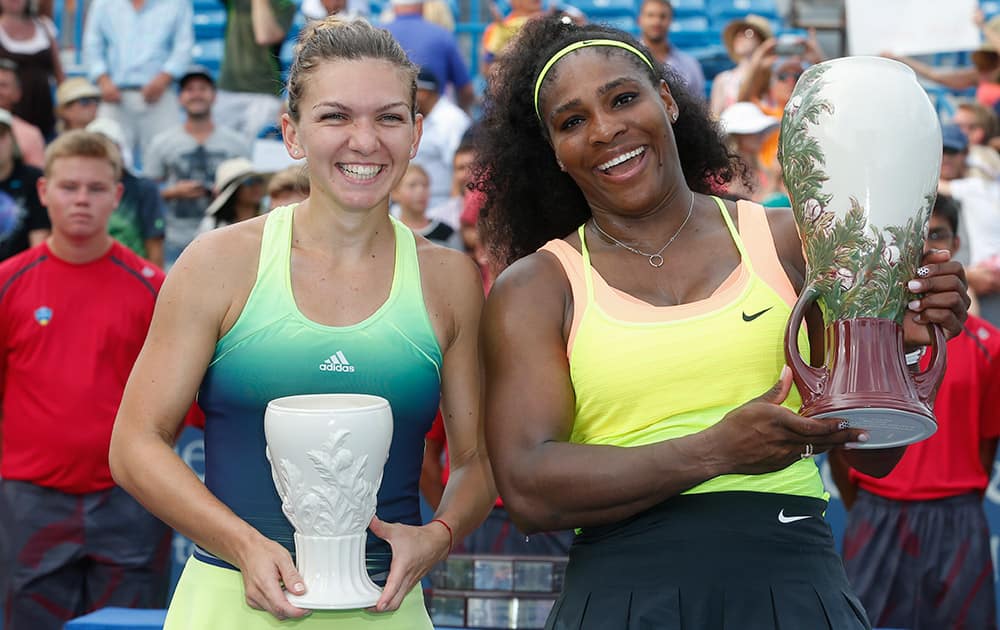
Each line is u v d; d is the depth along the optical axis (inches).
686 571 74.6
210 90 234.2
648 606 74.4
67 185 153.1
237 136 236.8
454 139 231.0
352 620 80.7
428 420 84.5
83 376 154.3
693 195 84.0
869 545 157.6
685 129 90.4
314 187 82.4
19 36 237.3
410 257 84.7
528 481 75.4
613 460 73.0
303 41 82.8
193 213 229.9
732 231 80.4
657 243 80.7
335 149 79.6
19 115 235.9
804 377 71.6
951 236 156.5
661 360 75.7
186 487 78.3
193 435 180.2
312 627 80.0
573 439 80.7
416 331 82.9
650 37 247.8
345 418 74.4
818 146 73.2
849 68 74.4
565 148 80.1
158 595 159.2
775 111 228.7
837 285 72.2
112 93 247.4
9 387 156.5
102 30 248.4
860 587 157.9
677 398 76.0
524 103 86.1
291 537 81.6
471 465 88.8
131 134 249.3
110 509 155.6
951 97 254.7
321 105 79.4
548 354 78.0
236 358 81.4
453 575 123.5
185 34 250.7
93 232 154.6
